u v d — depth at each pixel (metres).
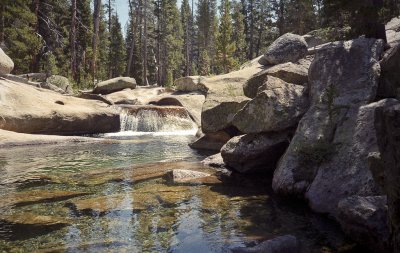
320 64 9.40
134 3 50.97
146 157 13.23
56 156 13.43
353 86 8.31
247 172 10.16
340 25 14.30
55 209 7.18
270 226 6.23
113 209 7.15
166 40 61.56
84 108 21.56
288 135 9.53
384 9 11.05
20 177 9.98
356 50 9.02
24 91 20.19
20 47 28.30
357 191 6.32
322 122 8.05
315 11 31.66
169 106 24.94
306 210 7.00
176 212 6.98
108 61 59.78
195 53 84.56
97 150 14.96
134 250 5.34
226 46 47.88
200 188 8.70
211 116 13.88
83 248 5.39
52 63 33.41
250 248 5.07
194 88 28.39
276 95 9.77
